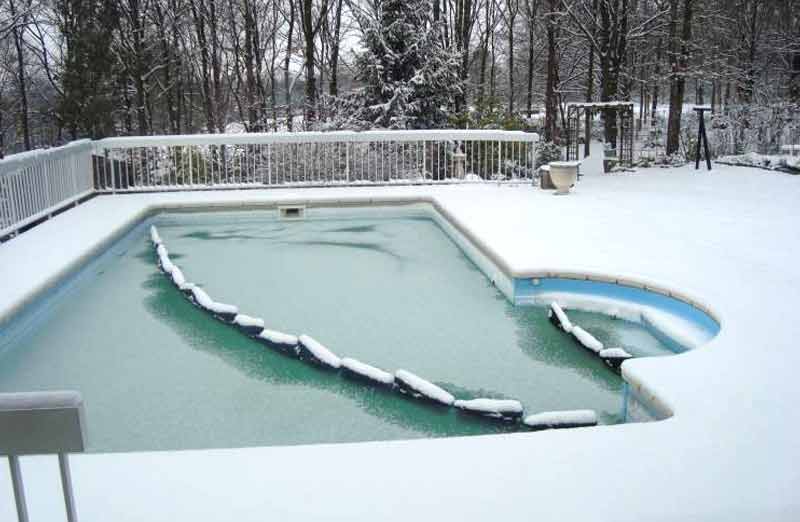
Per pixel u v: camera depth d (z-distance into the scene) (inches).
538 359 190.9
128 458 110.4
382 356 193.8
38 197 324.2
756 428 118.3
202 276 279.3
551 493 98.6
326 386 177.3
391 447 113.0
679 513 93.6
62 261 254.5
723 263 236.1
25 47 789.9
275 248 327.3
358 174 458.3
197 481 103.2
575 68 925.8
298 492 99.7
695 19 753.6
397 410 163.5
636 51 831.7
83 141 389.7
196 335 214.8
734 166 527.2
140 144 410.3
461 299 245.0
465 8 815.7
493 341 204.1
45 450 59.2
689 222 316.5
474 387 174.1
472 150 451.8
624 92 811.4
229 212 396.5
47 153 335.0
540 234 285.7
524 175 475.8
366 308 236.1
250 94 814.5
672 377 140.5
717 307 187.0
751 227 304.2
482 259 281.3
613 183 458.6
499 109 618.8
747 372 142.7
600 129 971.9
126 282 273.6
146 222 376.8
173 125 832.3
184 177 447.8
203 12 808.3
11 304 204.4
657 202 372.5
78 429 58.9
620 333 209.9
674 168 534.6
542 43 887.1
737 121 655.1
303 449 112.7
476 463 107.5
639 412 143.9
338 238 347.9
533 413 159.9
